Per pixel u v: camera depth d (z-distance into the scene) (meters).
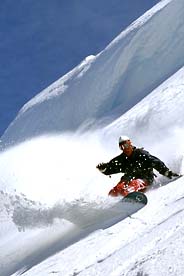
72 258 5.84
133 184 8.59
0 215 9.44
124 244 5.41
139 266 4.20
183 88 27.84
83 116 49.72
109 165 9.26
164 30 47.38
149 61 45.72
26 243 9.51
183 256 3.96
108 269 4.63
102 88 50.22
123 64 49.56
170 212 5.84
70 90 57.94
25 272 6.46
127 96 44.28
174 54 43.28
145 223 5.98
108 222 7.23
